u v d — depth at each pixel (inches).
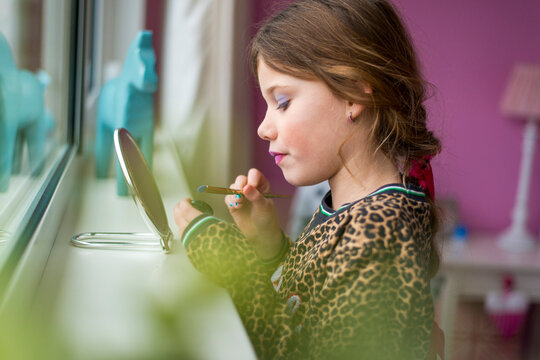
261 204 31.9
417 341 24.4
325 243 25.9
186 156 75.4
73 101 49.5
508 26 115.3
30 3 32.4
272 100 28.2
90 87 66.0
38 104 34.4
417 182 28.7
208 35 74.4
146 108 40.8
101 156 44.3
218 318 19.8
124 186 39.4
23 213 24.0
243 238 26.7
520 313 101.7
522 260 101.7
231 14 74.6
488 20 115.0
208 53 74.6
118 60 94.5
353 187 28.0
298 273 26.6
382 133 27.6
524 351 104.6
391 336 23.8
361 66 26.7
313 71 26.5
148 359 10.4
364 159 27.8
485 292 100.7
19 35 29.0
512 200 118.9
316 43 26.8
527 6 115.0
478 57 115.6
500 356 102.2
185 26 74.7
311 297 25.5
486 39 115.4
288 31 27.4
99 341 16.2
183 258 27.3
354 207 26.1
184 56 75.2
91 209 35.9
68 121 49.4
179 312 11.2
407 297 23.8
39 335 17.2
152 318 11.0
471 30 115.0
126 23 94.3
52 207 27.7
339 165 28.0
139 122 40.6
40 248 23.0
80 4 48.7
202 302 13.3
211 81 75.2
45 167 36.7
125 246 28.3
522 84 110.1
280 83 27.3
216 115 75.7
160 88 99.6
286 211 113.5
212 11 74.2
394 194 26.3
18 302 17.3
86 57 57.8
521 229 111.0
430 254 29.0
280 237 33.2
